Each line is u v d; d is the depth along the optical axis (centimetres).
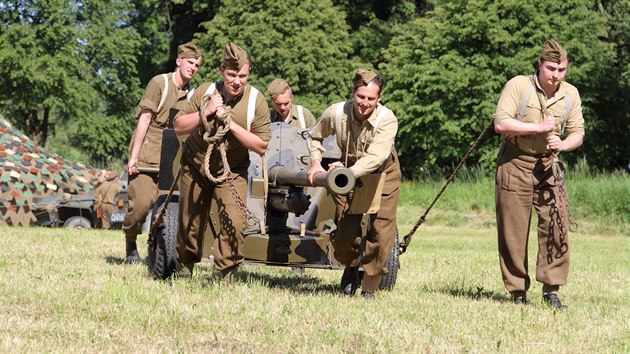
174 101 1609
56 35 6006
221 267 1242
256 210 1374
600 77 5522
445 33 5328
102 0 6250
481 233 3775
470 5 5247
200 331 953
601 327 1107
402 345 920
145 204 1633
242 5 5944
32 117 6444
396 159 1237
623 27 6166
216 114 1152
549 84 1275
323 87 5991
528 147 1293
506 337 1008
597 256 2594
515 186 1304
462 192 4634
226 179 1215
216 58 5872
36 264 1534
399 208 4628
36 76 5931
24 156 3550
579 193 4331
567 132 1312
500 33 5166
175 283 1273
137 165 1622
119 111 6644
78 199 3362
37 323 951
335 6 6888
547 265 1308
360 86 1176
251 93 1186
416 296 1342
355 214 1241
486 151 5250
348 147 1220
